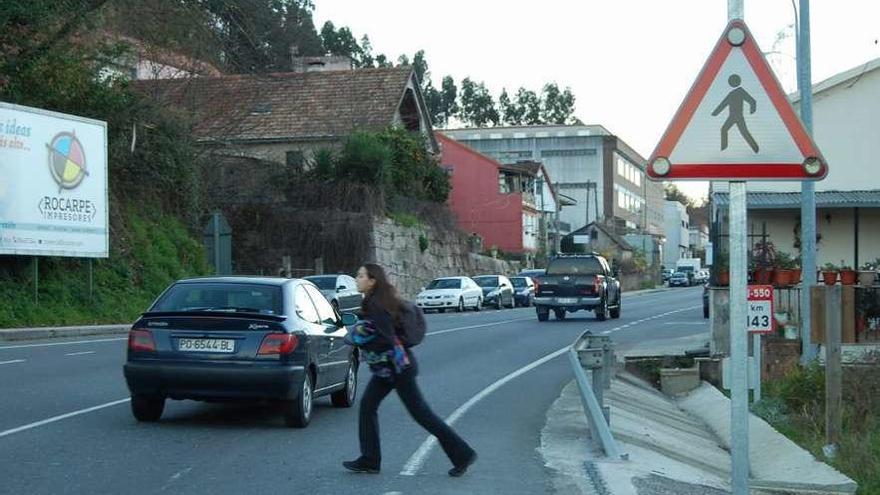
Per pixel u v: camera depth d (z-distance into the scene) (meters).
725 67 5.58
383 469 9.53
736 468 5.53
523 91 140.25
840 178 26.92
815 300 13.16
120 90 34.62
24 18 29.31
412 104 59.06
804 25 17.77
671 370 19.55
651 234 107.44
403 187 53.75
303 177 47.44
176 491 8.40
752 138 5.55
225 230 30.62
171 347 11.18
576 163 103.94
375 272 9.01
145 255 34.31
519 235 72.56
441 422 9.12
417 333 9.11
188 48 36.91
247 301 11.75
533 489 8.86
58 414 12.12
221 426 11.70
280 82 55.28
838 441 12.99
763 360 19.11
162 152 37.19
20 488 8.34
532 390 16.50
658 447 12.09
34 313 27.09
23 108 26.80
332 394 13.43
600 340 13.56
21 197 26.72
